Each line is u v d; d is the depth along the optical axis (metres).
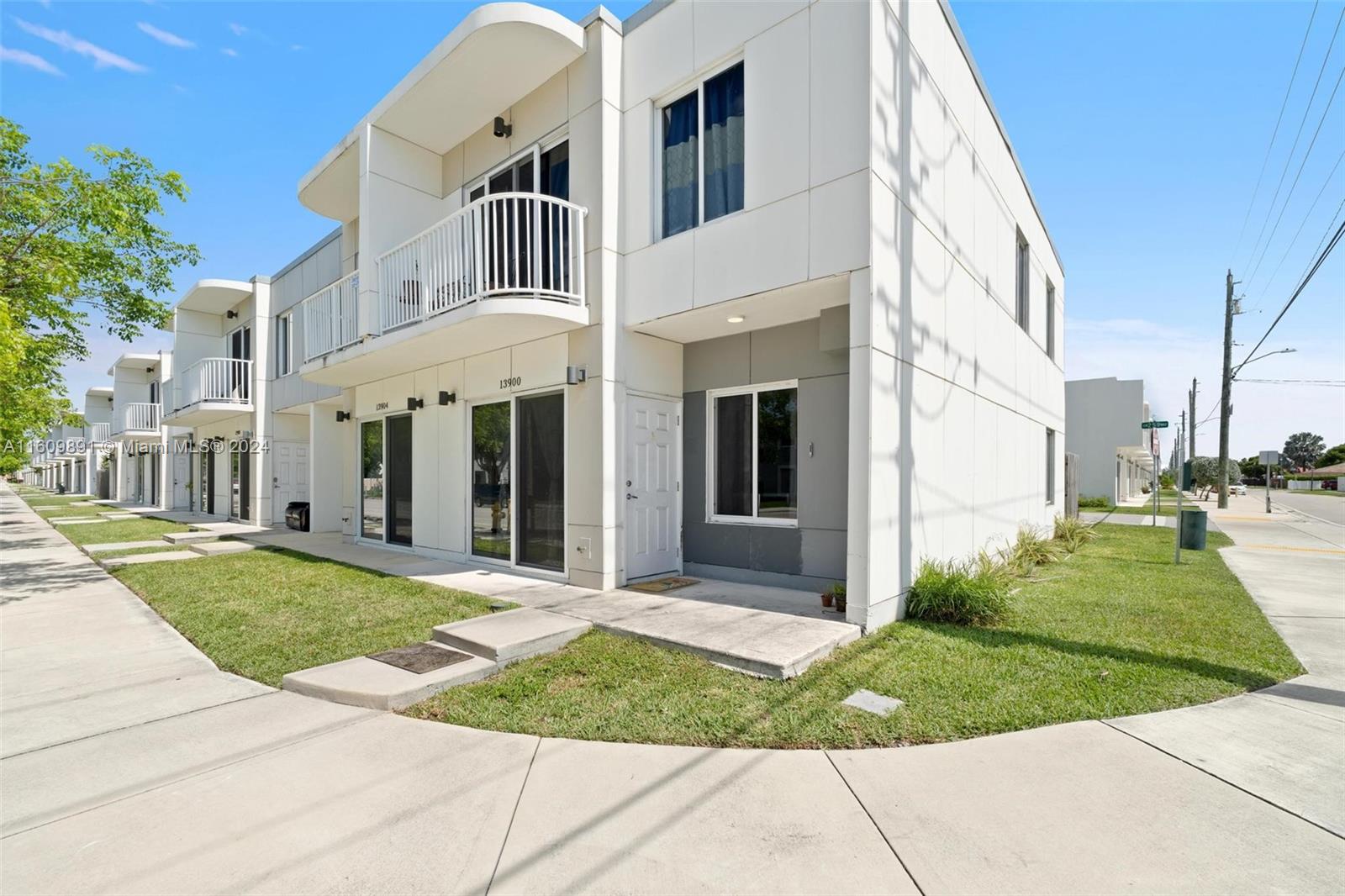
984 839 2.62
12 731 3.75
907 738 3.54
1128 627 5.76
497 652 4.73
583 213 7.22
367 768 3.27
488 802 2.93
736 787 3.05
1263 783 3.06
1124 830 2.68
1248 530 16.88
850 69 5.62
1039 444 13.07
